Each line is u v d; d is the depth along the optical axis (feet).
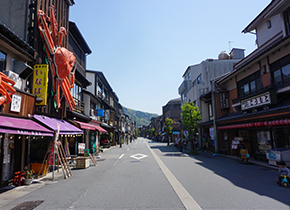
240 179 25.88
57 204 16.80
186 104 68.08
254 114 40.45
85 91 62.08
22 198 18.89
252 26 57.77
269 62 42.91
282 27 43.96
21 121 25.08
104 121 94.48
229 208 15.23
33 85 30.73
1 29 22.84
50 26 36.70
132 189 21.26
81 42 59.72
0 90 21.66
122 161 45.73
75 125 43.11
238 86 57.41
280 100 37.81
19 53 27.14
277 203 16.34
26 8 31.99
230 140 56.85
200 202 16.70
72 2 48.42
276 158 34.81
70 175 30.35
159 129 268.82
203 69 84.28
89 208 15.61
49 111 35.53
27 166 28.58
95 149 67.72
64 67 37.27
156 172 31.17
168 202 16.76
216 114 63.57
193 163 41.29
